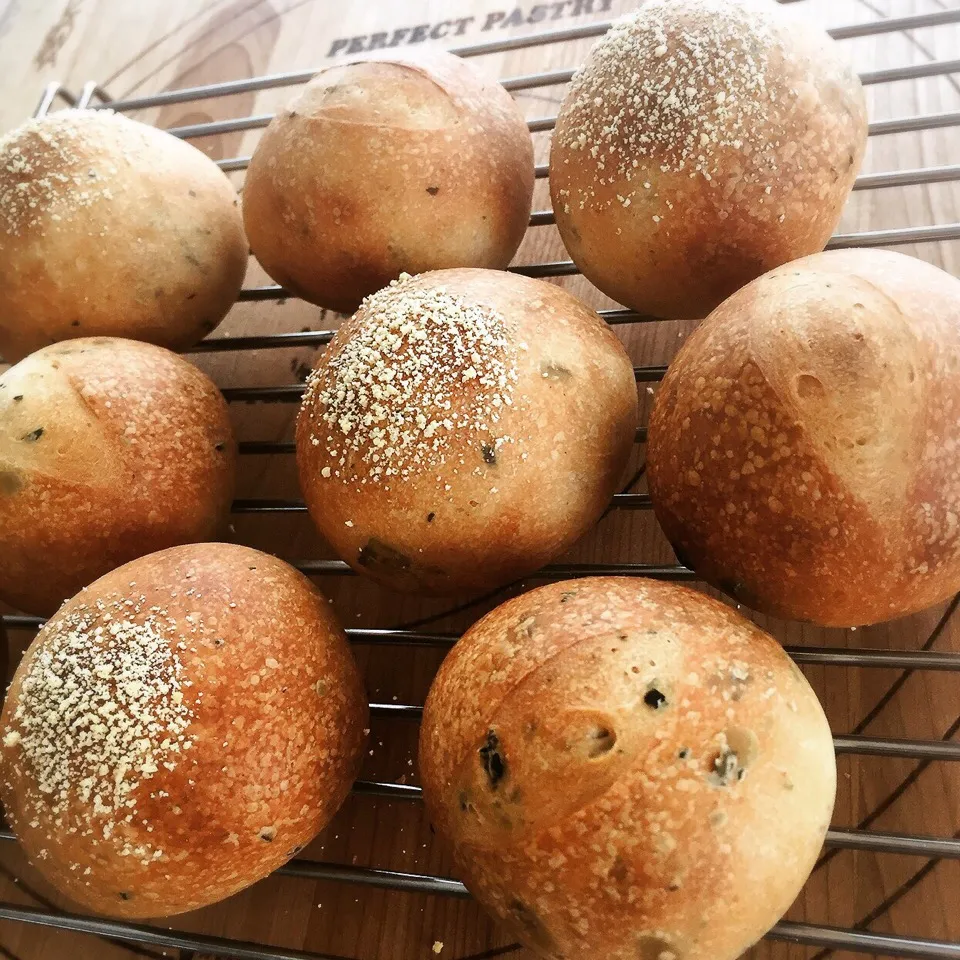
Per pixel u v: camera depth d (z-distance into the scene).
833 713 0.22
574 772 0.16
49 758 0.18
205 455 0.24
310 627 0.20
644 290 0.24
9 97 0.37
